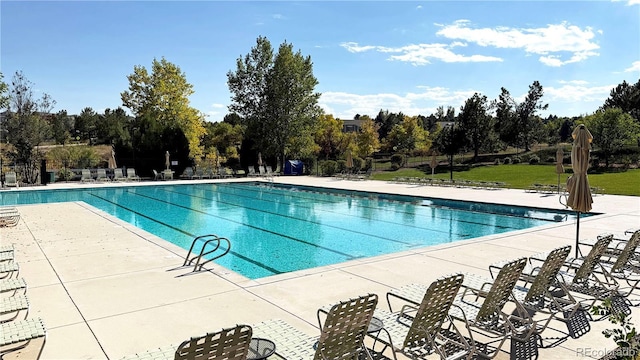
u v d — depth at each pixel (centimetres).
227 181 2559
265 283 614
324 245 1033
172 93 3534
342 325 297
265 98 3144
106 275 654
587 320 475
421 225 1277
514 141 4306
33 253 795
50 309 513
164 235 1154
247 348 256
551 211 1373
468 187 2075
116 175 2544
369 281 621
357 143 4503
